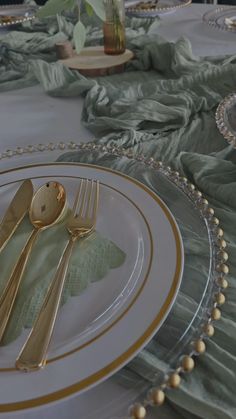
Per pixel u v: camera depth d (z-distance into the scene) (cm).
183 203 37
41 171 44
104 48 78
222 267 31
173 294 29
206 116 56
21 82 71
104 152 48
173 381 24
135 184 40
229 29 87
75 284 31
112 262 33
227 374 26
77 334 27
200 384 26
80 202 39
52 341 27
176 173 41
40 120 60
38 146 50
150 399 24
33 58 81
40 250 35
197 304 29
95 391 25
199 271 31
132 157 46
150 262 31
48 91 67
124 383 25
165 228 34
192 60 72
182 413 25
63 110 62
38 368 25
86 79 66
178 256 31
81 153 48
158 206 36
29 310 30
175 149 50
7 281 32
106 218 38
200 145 51
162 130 53
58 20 92
